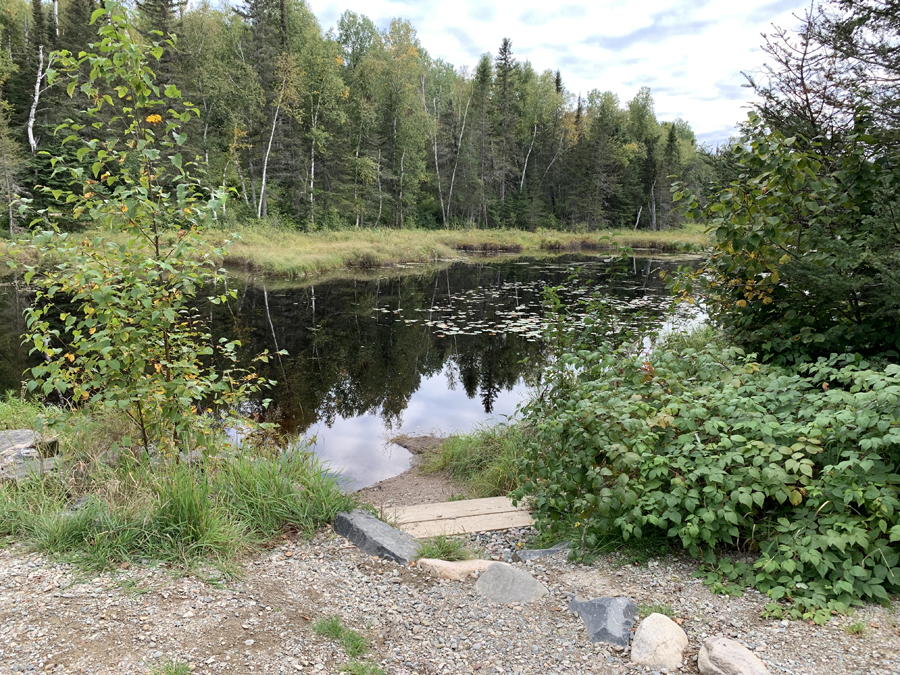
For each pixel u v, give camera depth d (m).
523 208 47.22
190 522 3.04
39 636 2.16
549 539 3.54
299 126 34.66
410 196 40.69
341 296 17.72
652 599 2.62
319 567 2.99
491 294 18.22
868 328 4.06
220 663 2.10
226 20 36.59
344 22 46.16
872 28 4.68
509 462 5.28
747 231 4.09
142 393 3.44
